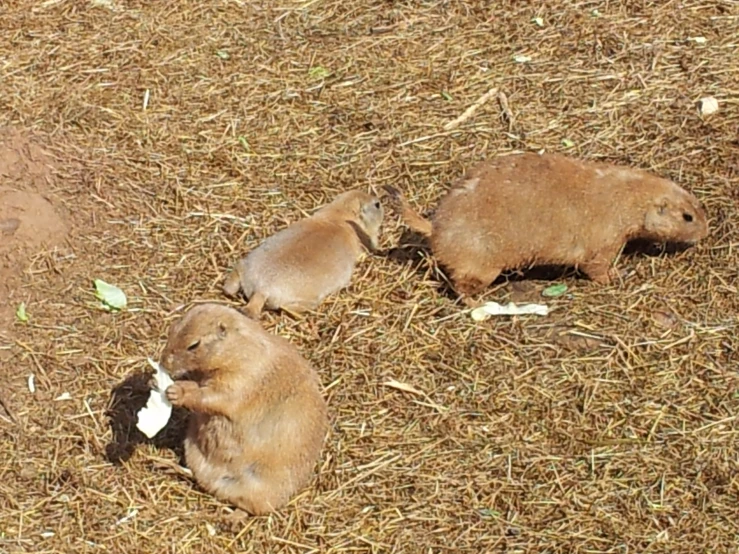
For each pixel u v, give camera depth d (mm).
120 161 2465
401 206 2240
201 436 2020
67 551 1974
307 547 1980
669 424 2102
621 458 2064
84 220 2361
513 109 2580
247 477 2004
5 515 2006
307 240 2252
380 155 2498
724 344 2191
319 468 2055
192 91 2617
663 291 2271
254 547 1982
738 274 2285
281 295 2227
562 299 2268
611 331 2215
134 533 1991
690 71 2635
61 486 2037
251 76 2652
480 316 2236
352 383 2154
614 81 2623
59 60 2680
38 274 2279
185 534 1992
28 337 2199
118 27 2760
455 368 2172
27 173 2408
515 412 2119
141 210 2389
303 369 2023
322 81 2645
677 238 2291
